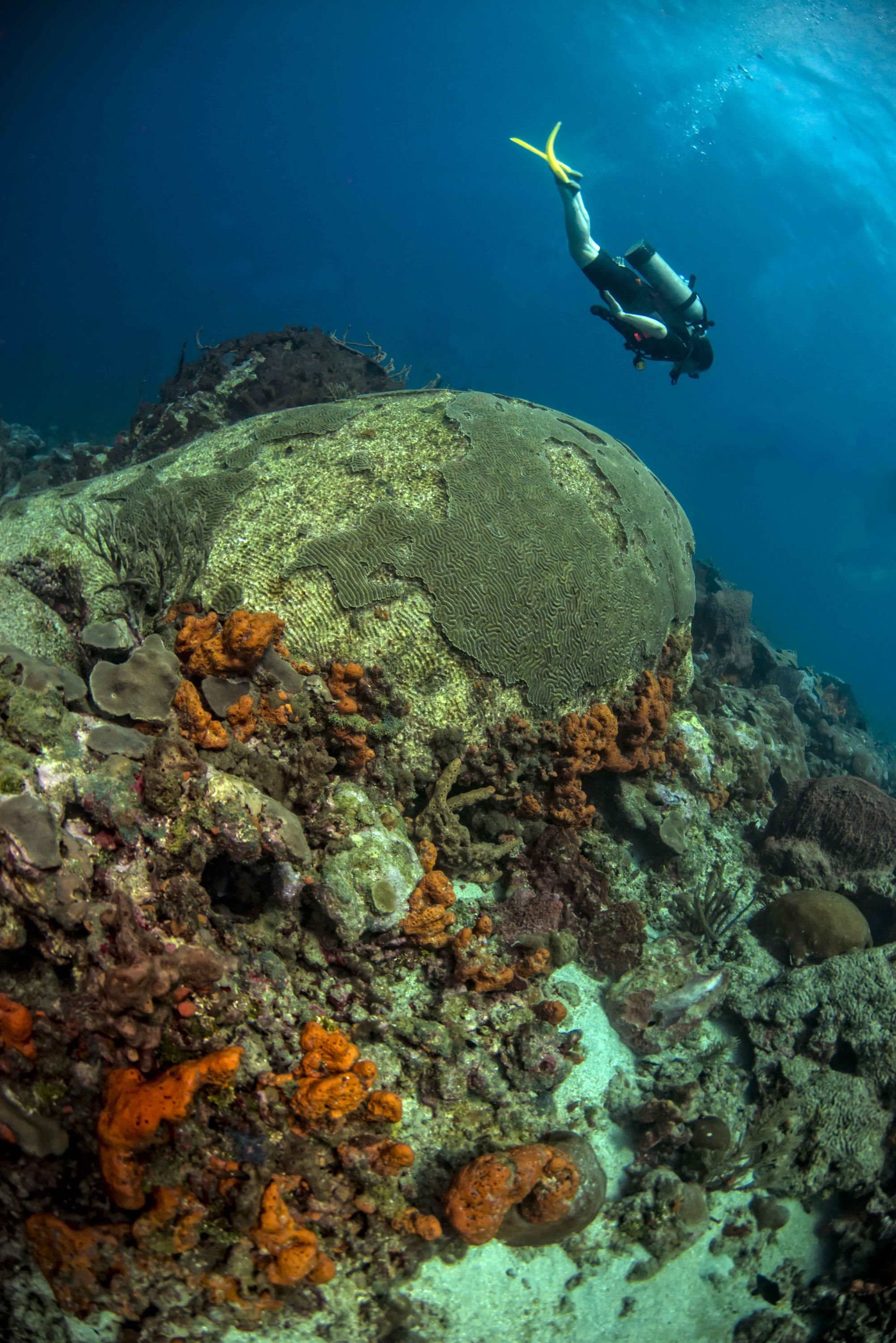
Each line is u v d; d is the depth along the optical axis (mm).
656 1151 3373
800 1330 3211
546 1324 3029
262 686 3498
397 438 4387
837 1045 3713
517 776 4023
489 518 4137
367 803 3492
